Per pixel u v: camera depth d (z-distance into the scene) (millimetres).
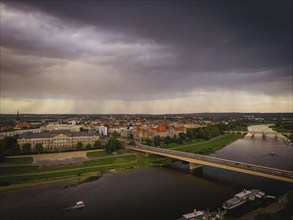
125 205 165500
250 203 162875
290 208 141625
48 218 147750
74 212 155500
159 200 173625
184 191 192000
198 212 146000
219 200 171750
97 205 166125
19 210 159250
